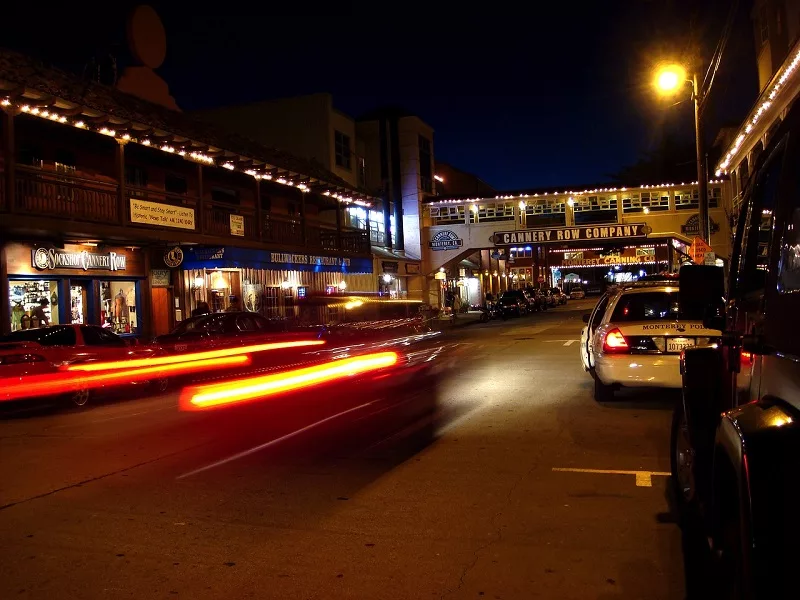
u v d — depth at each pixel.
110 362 13.59
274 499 6.34
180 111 27.34
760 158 3.80
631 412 10.05
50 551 5.14
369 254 34.41
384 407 11.18
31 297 18.39
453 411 10.55
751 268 3.88
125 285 21.50
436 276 47.50
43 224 16.56
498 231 46.19
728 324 4.31
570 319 38.41
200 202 22.08
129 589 4.46
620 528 5.40
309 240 29.83
